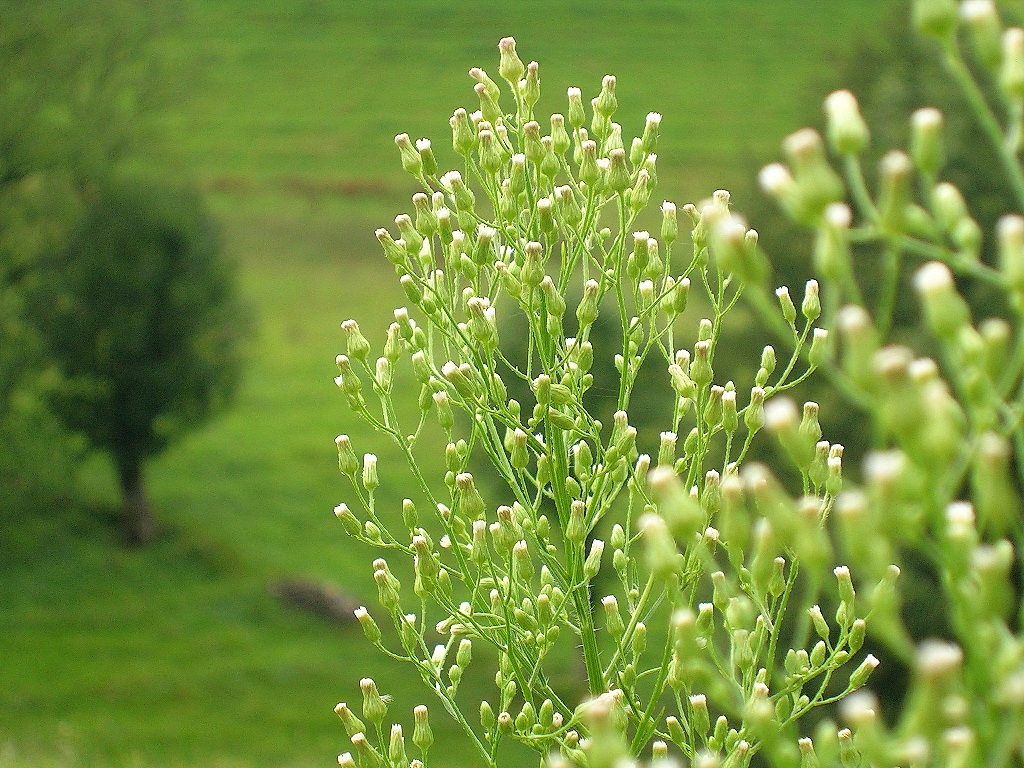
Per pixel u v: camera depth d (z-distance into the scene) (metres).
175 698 22.30
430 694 22.00
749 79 51.75
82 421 27.25
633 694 3.03
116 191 27.64
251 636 24.59
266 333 38.97
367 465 3.32
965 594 1.55
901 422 1.50
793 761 1.75
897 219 1.62
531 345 3.29
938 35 1.65
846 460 12.69
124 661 23.42
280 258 43.66
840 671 8.18
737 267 1.73
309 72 54.53
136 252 26.95
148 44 28.31
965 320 1.60
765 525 2.07
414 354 3.33
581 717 3.01
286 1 59.38
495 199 3.31
